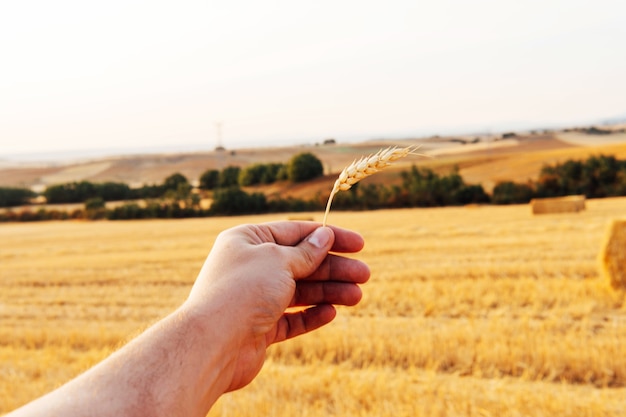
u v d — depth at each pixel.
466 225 25.55
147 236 33.53
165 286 14.62
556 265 12.36
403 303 9.82
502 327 7.65
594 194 50.53
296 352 7.37
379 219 35.62
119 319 11.09
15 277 17.61
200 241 27.34
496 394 5.34
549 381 6.05
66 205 67.56
